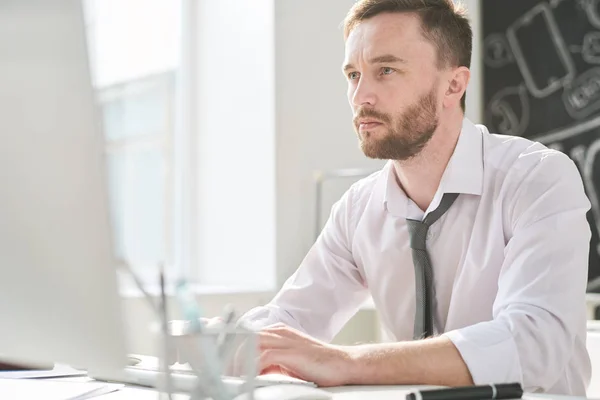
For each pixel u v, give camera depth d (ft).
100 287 2.17
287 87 9.90
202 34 10.67
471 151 4.54
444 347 3.43
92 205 2.13
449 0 4.53
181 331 2.40
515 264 4.00
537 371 3.59
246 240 10.11
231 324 2.33
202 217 10.61
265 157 9.89
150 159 10.97
